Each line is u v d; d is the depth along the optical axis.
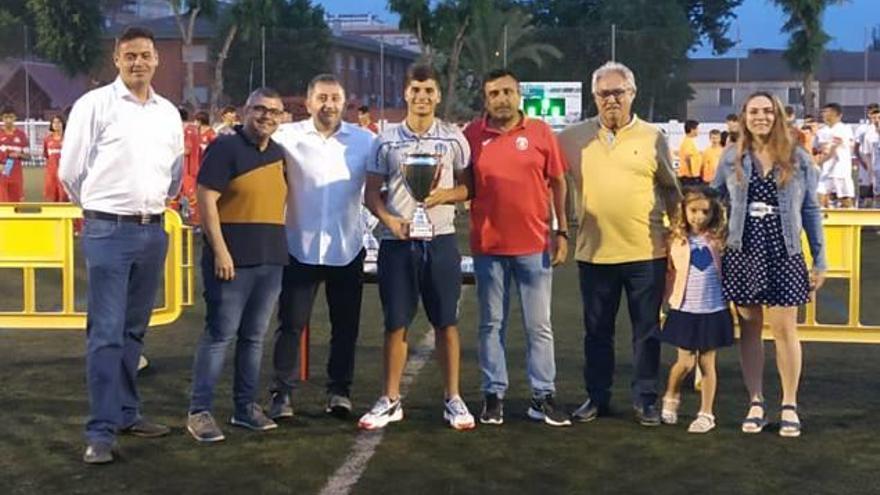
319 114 6.41
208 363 6.22
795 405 6.38
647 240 6.42
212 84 38.12
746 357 6.40
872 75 47.31
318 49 37.19
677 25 46.62
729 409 6.88
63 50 43.66
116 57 5.90
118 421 5.89
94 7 43.97
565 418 6.49
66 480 5.50
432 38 35.28
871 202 19.62
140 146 5.85
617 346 8.91
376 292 11.57
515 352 8.61
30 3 44.44
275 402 6.62
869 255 14.88
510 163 6.24
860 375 7.82
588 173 6.45
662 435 6.29
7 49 45.12
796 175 6.12
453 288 6.35
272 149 6.21
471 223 6.45
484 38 35.34
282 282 6.52
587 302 6.60
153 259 6.03
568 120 24.64
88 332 5.95
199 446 6.08
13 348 8.79
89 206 5.86
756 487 5.41
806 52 35.88
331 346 6.72
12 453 5.95
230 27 37.16
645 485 5.44
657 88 35.81
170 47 47.12
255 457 5.88
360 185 6.52
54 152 17.55
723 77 46.28
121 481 5.49
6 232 8.27
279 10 44.94
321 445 6.10
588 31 35.44
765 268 6.16
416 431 6.37
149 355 8.55
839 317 10.37
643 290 6.45
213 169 6.05
